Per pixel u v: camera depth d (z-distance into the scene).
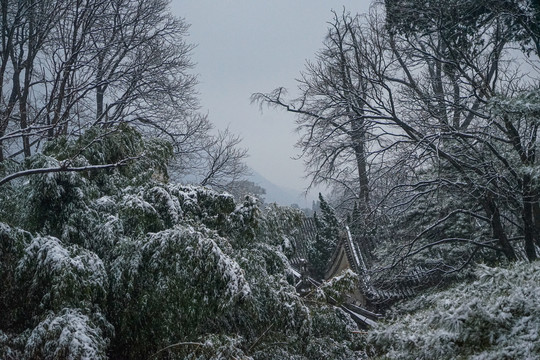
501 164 20.12
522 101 16.30
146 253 12.20
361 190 24.72
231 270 11.82
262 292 13.48
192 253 11.76
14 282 11.52
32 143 19.33
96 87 23.59
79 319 10.76
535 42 20.86
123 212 12.62
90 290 11.29
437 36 23.17
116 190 14.20
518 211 21.25
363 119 22.88
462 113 21.86
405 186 21.81
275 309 13.38
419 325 8.52
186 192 14.39
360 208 24.11
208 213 14.41
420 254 22.94
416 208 23.59
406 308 21.80
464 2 21.44
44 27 22.19
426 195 22.44
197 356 11.81
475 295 8.48
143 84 24.64
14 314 11.64
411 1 22.12
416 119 21.48
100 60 23.97
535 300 7.66
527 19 20.55
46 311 11.16
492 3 21.09
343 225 26.08
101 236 12.69
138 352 12.27
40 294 11.68
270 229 15.65
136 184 14.13
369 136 23.59
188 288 11.73
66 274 11.02
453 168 21.69
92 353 10.33
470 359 7.45
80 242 12.96
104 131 14.48
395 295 22.59
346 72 23.06
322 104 24.22
